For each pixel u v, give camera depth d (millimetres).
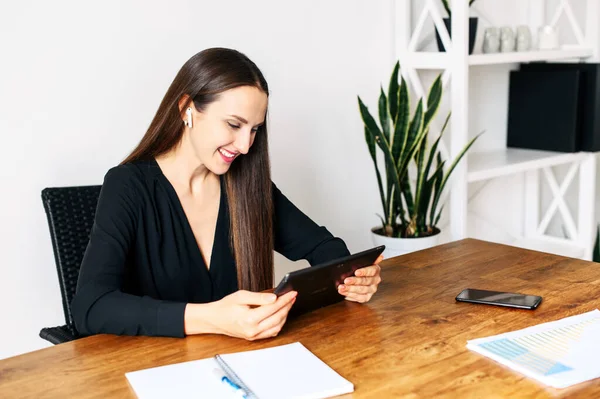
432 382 1061
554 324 1282
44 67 1975
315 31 2564
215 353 1189
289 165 2586
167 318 1258
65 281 1730
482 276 1603
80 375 1111
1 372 1125
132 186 1535
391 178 2471
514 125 3240
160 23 2174
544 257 1749
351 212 2832
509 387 1037
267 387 1042
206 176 1632
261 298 1235
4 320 2023
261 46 2424
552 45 2928
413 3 2818
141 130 2197
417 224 2523
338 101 2689
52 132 2020
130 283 1558
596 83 2932
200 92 1457
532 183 3422
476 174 2654
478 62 2586
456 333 1259
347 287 1409
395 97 2459
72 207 1771
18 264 2023
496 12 3152
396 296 1478
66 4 1985
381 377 1082
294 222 1820
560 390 1025
